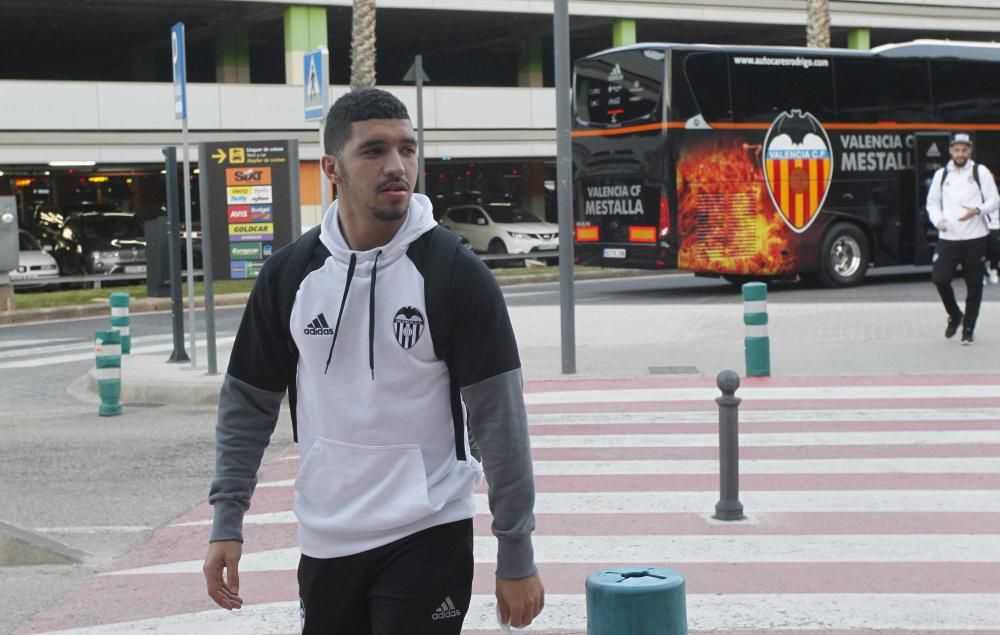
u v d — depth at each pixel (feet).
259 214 45.37
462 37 139.33
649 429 34.78
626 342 52.01
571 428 35.12
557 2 44.19
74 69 151.12
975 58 80.07
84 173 108.27
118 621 19.69
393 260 10.77
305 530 11.12
